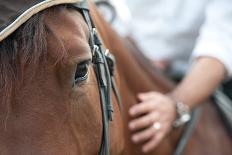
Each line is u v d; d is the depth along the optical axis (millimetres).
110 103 2107
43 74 1796
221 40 3236
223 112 3447
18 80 1757
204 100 3154
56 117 1811
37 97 1783
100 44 2119
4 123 1726
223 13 3275
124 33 3752
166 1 3789
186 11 3758
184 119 3039
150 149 2785
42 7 1810
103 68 2100
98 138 2020
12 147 1727
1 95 1724
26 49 1762
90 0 2434
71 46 1828
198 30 3828
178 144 3066
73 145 1860
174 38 3889
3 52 1740
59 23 1867
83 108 1916
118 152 2258
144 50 3967
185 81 3146
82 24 1988
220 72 3176
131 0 3838
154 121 2779
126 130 2676
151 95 2848
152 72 3152
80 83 1887
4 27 1739
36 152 1746
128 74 2746
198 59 3275
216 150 3252
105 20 2586
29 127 1755
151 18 3887
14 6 1776
